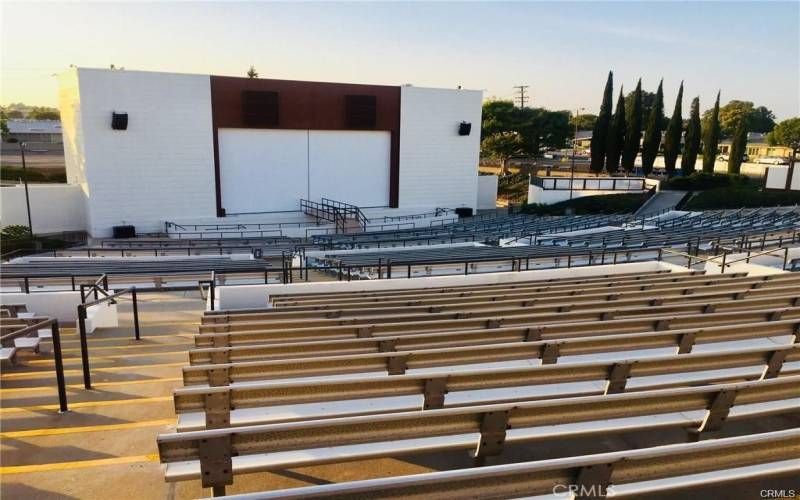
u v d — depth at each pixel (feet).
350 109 121.19
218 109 109.50
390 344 15.49
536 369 12.20
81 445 14.08
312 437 9.43
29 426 15.23
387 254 55.98
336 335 17.16
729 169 160.15
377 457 10.54
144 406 16.70
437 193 134.21
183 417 12.34
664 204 132.46
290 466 10.18
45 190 103.35
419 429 9.82
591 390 14.08
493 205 156.97
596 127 169.68
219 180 112.16
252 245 86.84
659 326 17.66
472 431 10.16
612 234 70.59
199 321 29.27
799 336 16.48
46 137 277.44
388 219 124.26
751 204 129.70
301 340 16.94
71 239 102.32
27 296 27.32
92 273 40.37
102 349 23.35
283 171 118.62
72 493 11.90
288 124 116.47
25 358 21.86
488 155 221.25
